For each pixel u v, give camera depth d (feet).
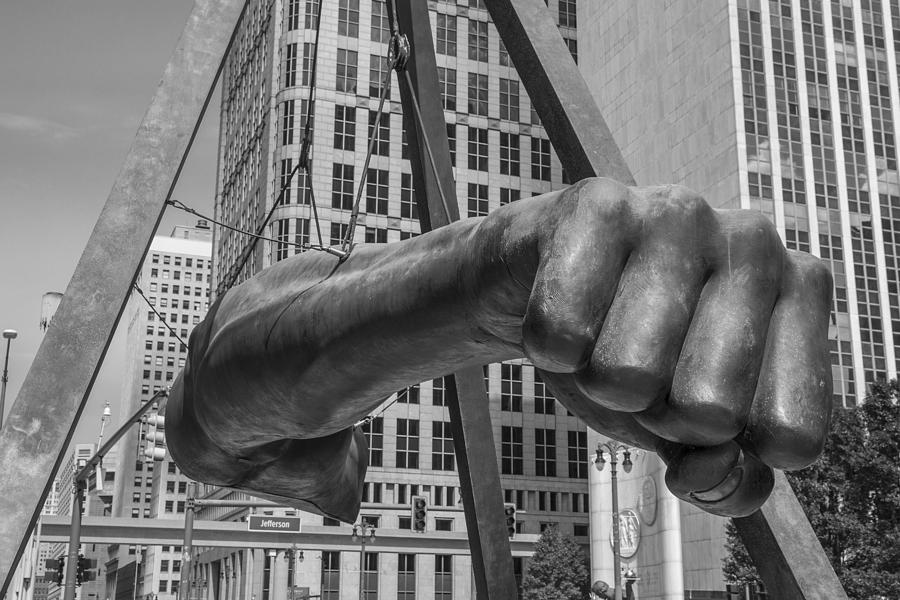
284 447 17.07
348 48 279.49
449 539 245.45
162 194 18.79
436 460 265.75
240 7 20.65
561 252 11.09
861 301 237.86
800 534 17.61
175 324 590.55
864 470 97.55
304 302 14.35
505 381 281.95
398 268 13.33
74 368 17.20
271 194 273.54
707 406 11.05
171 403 17.74
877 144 248.52
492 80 298.35
